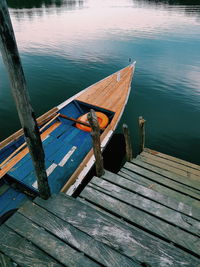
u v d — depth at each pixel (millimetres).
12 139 5746
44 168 2543
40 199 2775
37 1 52219
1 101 10500
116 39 21062
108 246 2223
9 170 5109
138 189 3377
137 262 2072
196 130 8555
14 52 1707
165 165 4867
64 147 6184
